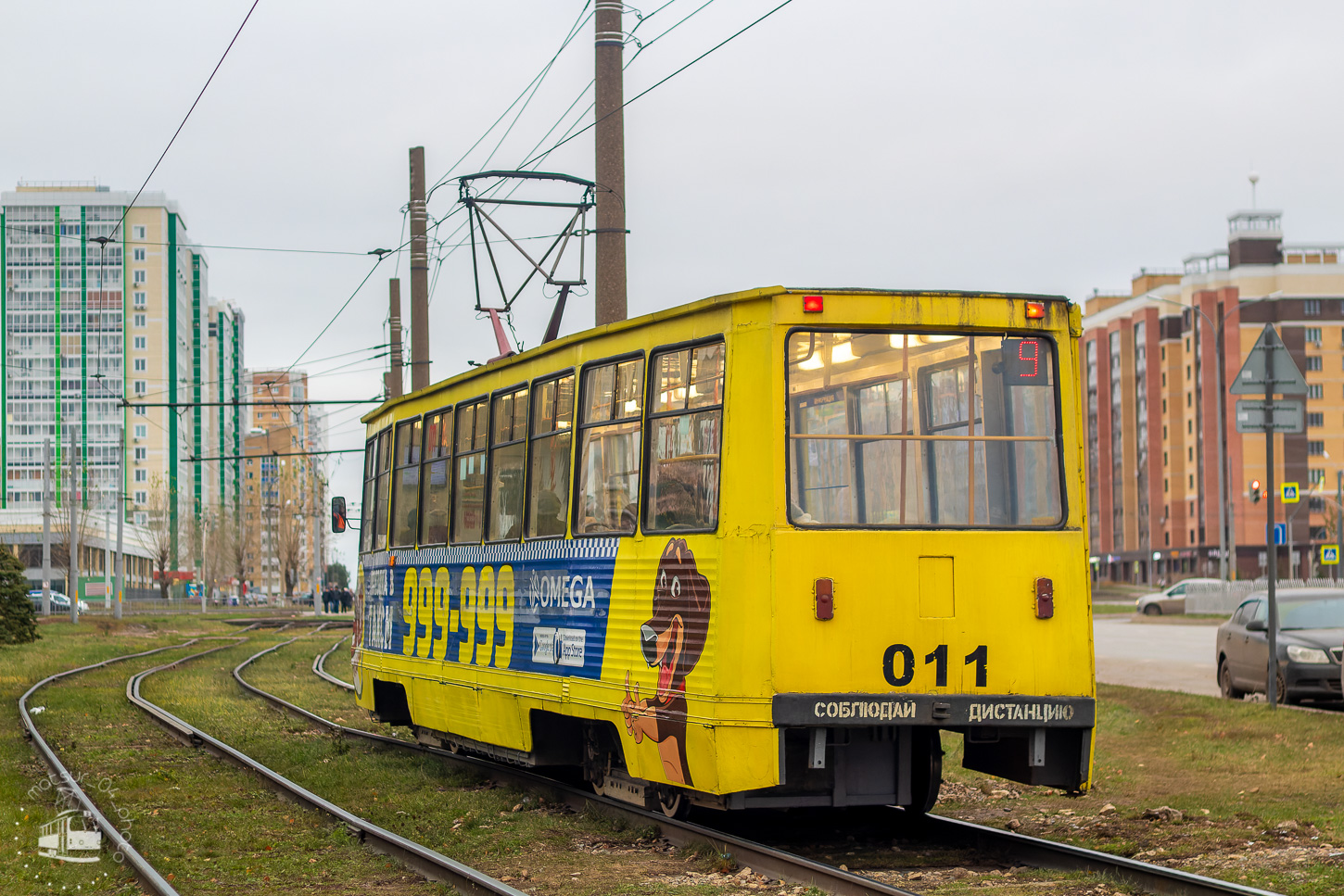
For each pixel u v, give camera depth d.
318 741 15.05
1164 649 31.44
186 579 114.00
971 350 8.62
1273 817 9.50
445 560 12.47
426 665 12.79
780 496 8.25
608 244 13.24
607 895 7.60
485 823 9.98
